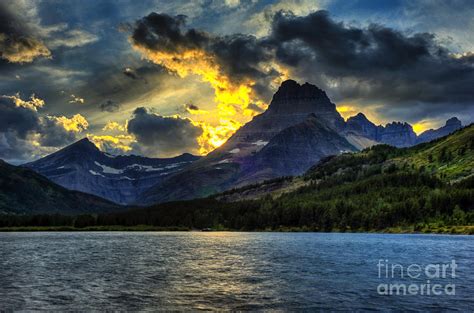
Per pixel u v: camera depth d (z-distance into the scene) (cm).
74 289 7181
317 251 14325
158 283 7800
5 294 6744
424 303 6109
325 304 6081
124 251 14712
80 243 19300
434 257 12056
